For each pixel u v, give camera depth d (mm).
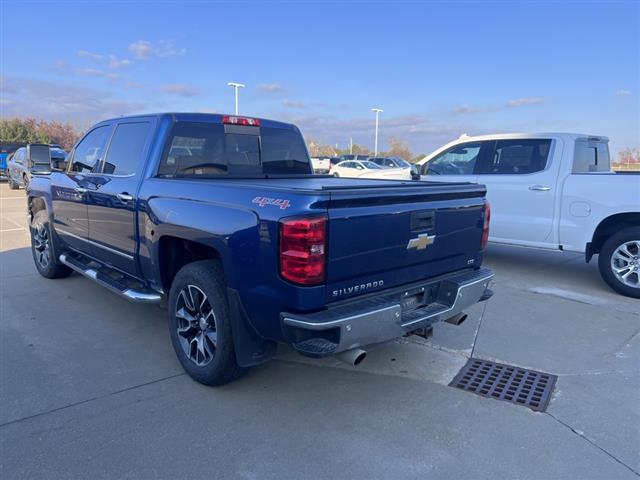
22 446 2766
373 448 2805
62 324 4715
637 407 3318
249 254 2900
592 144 6918
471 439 2914
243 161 4629
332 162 30172
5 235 9672
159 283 3898
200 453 2730
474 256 3844
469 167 7406
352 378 3691
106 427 2969
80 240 5211
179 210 3473
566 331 4723
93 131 5168
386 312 2887
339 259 2773
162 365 3854
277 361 3971
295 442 2852
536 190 6559
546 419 3152
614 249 5883
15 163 19484
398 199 3057
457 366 3934
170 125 4090
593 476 2596
